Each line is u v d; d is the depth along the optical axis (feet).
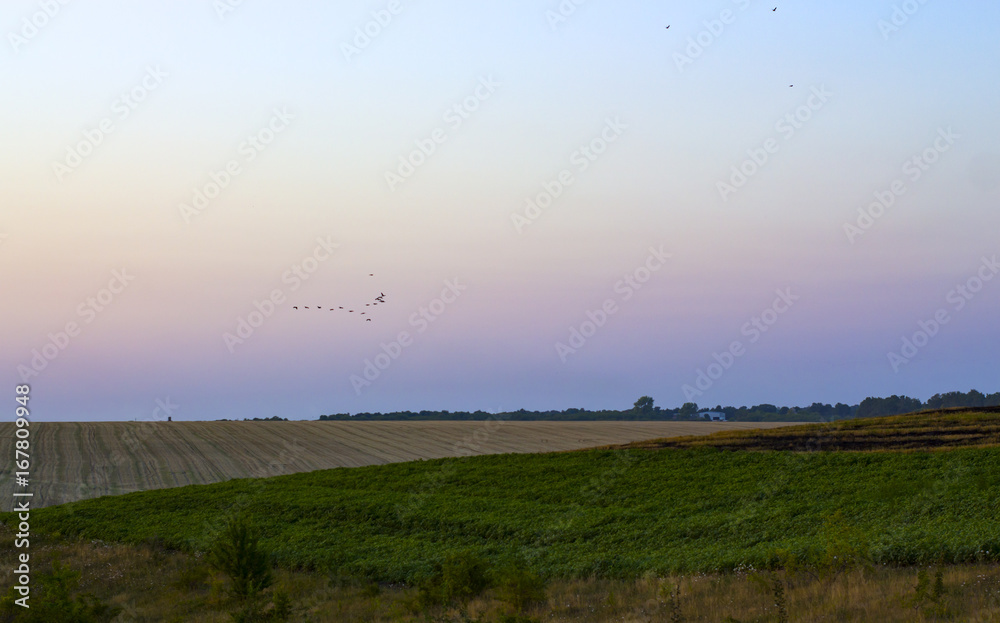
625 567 91.50
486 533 123.65
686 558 91.76
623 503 138.31
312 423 492.54
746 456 170.50
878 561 76.69
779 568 79.46
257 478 208.54
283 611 74.90
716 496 134.31
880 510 106.73
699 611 61.77
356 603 83.10
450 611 73.10
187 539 126.72
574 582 85.40
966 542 78.23
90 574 105.19
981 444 159.43
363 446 334.85
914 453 150.30
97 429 391.65
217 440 350.84
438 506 145.69
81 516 158.92
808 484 133.39
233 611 79.61
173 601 88.07
